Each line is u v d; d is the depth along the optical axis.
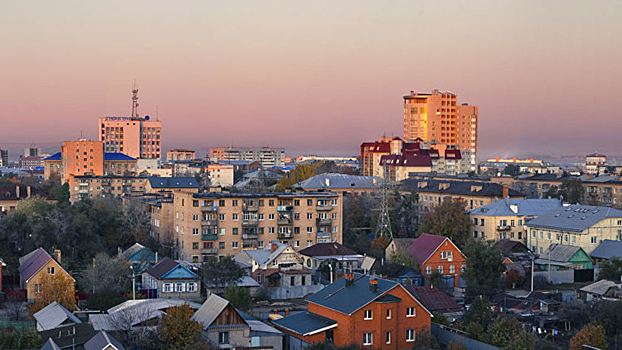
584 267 149.25
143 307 88.06
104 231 164.12
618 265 132.88
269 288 126.25
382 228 180.62
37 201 169.25
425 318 91.81
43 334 83.31
